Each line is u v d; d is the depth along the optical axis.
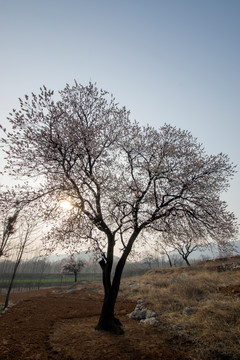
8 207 8.78
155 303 10.45
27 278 42.88
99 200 9.09
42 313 10.91
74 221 9.01
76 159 9.18
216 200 10.12
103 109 10.77
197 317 7.55
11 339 6.96
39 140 8.95
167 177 9.95
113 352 5.84
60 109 9.61
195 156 10.55
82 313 10.80
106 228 8.77
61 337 7.15
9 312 11.23
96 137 9.91
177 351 5.82
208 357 5.43
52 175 9.54
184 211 9.87
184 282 12.42
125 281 20.97
